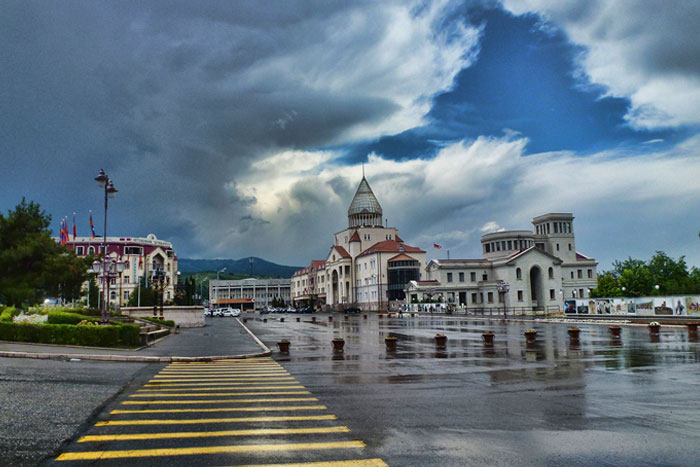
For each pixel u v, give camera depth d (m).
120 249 101.56
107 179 29.47
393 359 20.25
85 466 6.52
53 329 22.50
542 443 7.79
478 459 6.95
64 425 8.66
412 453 7.21
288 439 7.90
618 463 6.84
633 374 15.48
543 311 87.06
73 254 48.19
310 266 152.50
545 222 102.75
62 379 13.70
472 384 13.73
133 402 10.84
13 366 15.87
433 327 44.47
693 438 8.11
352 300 124.62
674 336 30.64
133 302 75.06
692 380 14.27
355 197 137.25
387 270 111.25
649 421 9.30
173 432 8.27
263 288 194.75
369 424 8.96
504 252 97.19
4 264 41.66
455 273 93.50
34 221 45.03
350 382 14.09
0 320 25.62
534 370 16.59
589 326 42.53
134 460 6.79
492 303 90.88
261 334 37.25
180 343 28.17
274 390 12.63
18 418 9.05
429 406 10.63
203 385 13.38
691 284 79.56
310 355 22.22
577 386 13.30
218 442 7.69
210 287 175.88
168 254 114.19
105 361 18.78
